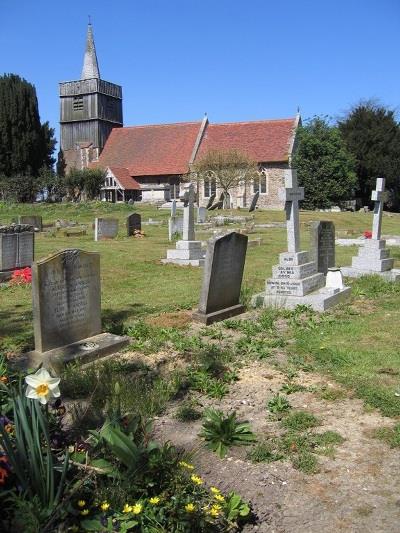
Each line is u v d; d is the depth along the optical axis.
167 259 18.00
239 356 7.57
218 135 59.78
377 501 4.18
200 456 4.88
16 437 3.66
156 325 9.23
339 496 4.26
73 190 59.03
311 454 4.86
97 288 8.03
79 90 71.94
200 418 5.64
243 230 29.28
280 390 6.32
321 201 51.41
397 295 11.81
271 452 4.93
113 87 74.25
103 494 3.73
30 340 8.48
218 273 9.68
